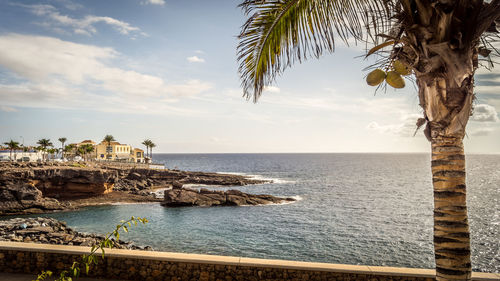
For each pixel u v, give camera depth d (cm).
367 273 665
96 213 4000
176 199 4506
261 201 4753
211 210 4212
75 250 737
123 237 2739
